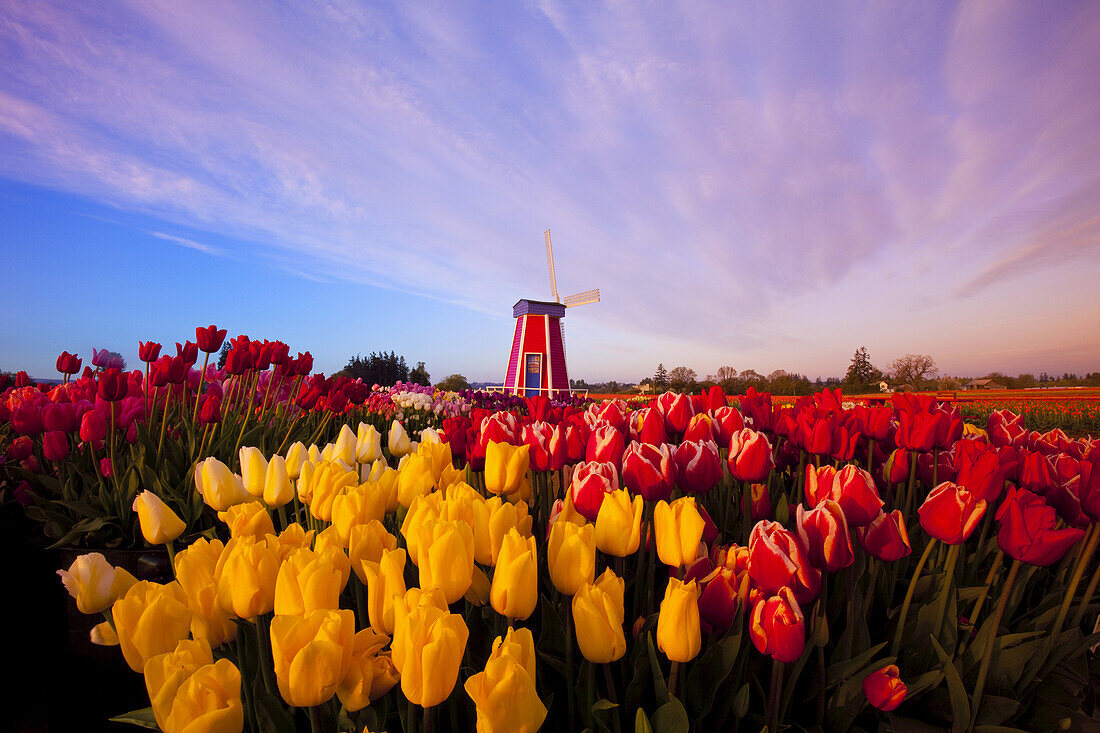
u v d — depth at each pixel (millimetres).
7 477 3729
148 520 1426
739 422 2287
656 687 1162
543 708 839
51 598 3529
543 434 2039
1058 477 1868
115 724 2715
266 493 1737
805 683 1426
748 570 1202
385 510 1623
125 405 3729
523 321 35312
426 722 909
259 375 5684
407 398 9133
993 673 1469
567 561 1144
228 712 797
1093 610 1748
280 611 1003
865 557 1646
